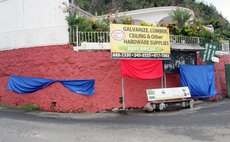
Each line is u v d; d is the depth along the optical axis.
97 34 15.38
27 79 15.45
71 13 15.59
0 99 16.55
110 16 18.73
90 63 14.85
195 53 18.48
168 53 15.80
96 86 14.79
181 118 12.13
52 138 8.88
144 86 16.09
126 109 15.35
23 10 16.67
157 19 27.25
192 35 19.11
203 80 18.17
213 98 19.50
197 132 9.18
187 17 19.91
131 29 15.01
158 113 14.05
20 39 16.09
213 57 19.42
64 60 14.80
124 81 15.54
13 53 16.17
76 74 14.66
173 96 15.49
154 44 15.48
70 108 14.48
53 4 15.89
